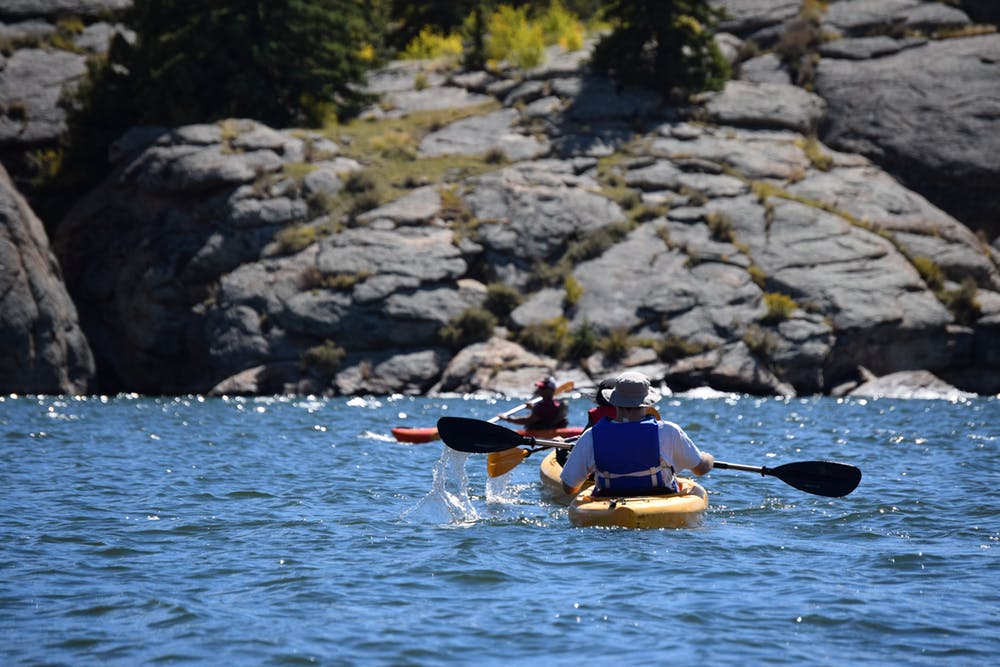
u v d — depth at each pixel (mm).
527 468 51250
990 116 148250
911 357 117688
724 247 122375
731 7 172750
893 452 56469
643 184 131375
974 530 34438
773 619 24297
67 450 56938
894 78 155625
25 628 23719
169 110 143375
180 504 39406
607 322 115375
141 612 24906
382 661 21688
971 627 23656
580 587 27094
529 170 132750
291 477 46812
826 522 35969
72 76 155125
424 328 115562
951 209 145875
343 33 152000
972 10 167500
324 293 117438
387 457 54625
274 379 116125
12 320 111312
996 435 65938
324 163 134375
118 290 129875
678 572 28672
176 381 125562
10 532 33719
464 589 26891
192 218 128625
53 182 143750
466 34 171500
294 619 24375
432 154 140375
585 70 154500
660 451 35844
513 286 120688
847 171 141625
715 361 111562
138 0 148875
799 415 81938
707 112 147500
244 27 142750
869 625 23844
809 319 115000
